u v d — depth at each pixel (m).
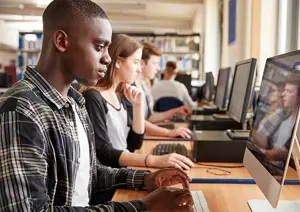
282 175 0.97
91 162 1.40
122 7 9.13
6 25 10.29
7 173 0.89
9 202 0.88
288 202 1.27
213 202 1.31
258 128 1.34
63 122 1.08
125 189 1.50
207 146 1.87
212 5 7.04
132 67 2.21
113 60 2.15
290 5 2.83
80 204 1.26
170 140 2.56
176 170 1.46
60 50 1.06
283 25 3.02
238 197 1.36
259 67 3.03
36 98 1.02
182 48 8.86
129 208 1.06
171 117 3.62
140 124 2.28
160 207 1.10
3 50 11.12
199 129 2.65
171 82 4.89
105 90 2.17
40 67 1.09
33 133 0.94
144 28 12.63
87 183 1.32
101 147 1.87
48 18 1.06
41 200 0.92
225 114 2.96
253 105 2.20
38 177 0.92
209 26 7.06
